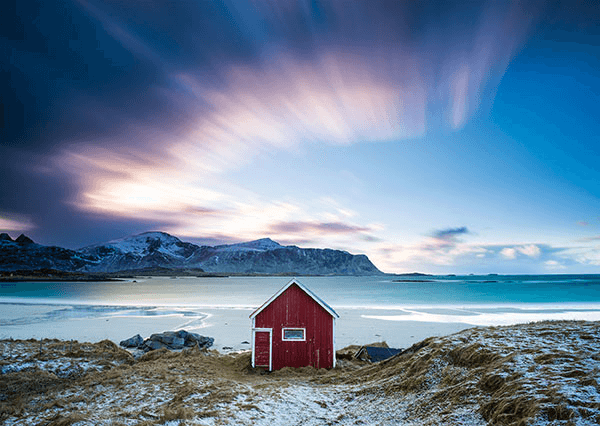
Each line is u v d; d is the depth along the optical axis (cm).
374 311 7369
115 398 1605
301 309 2564
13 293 14462
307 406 1429
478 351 1455
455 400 1177
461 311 7394
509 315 6662
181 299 11306
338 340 4259
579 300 10419
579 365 1091
